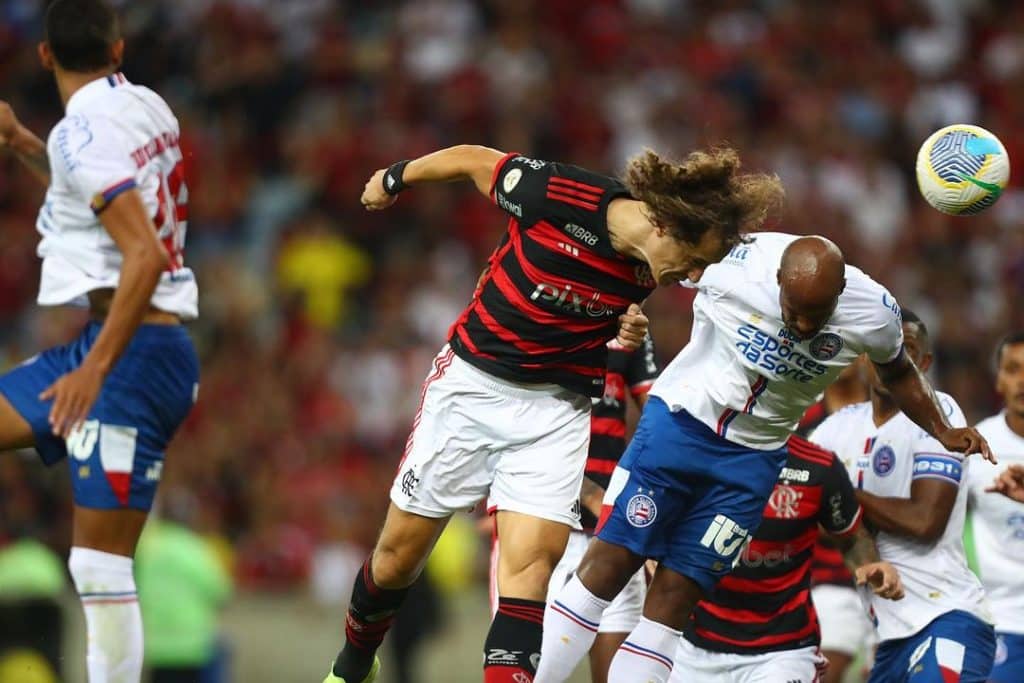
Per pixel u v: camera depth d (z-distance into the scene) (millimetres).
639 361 23641
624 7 69812
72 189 17406
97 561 17422
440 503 19547
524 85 64312
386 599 20344
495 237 59406
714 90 67188
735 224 17938
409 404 52656
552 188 18438
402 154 61031
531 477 19109
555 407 19297
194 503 45438
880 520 22344
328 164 60156
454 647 41812
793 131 66000
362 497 48250
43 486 38656
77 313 51031
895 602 22797
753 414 20125
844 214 62531
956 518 22859
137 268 16594
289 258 57469
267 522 47875
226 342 53719
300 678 40281
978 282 60719
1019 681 24438
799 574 22781
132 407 17531
